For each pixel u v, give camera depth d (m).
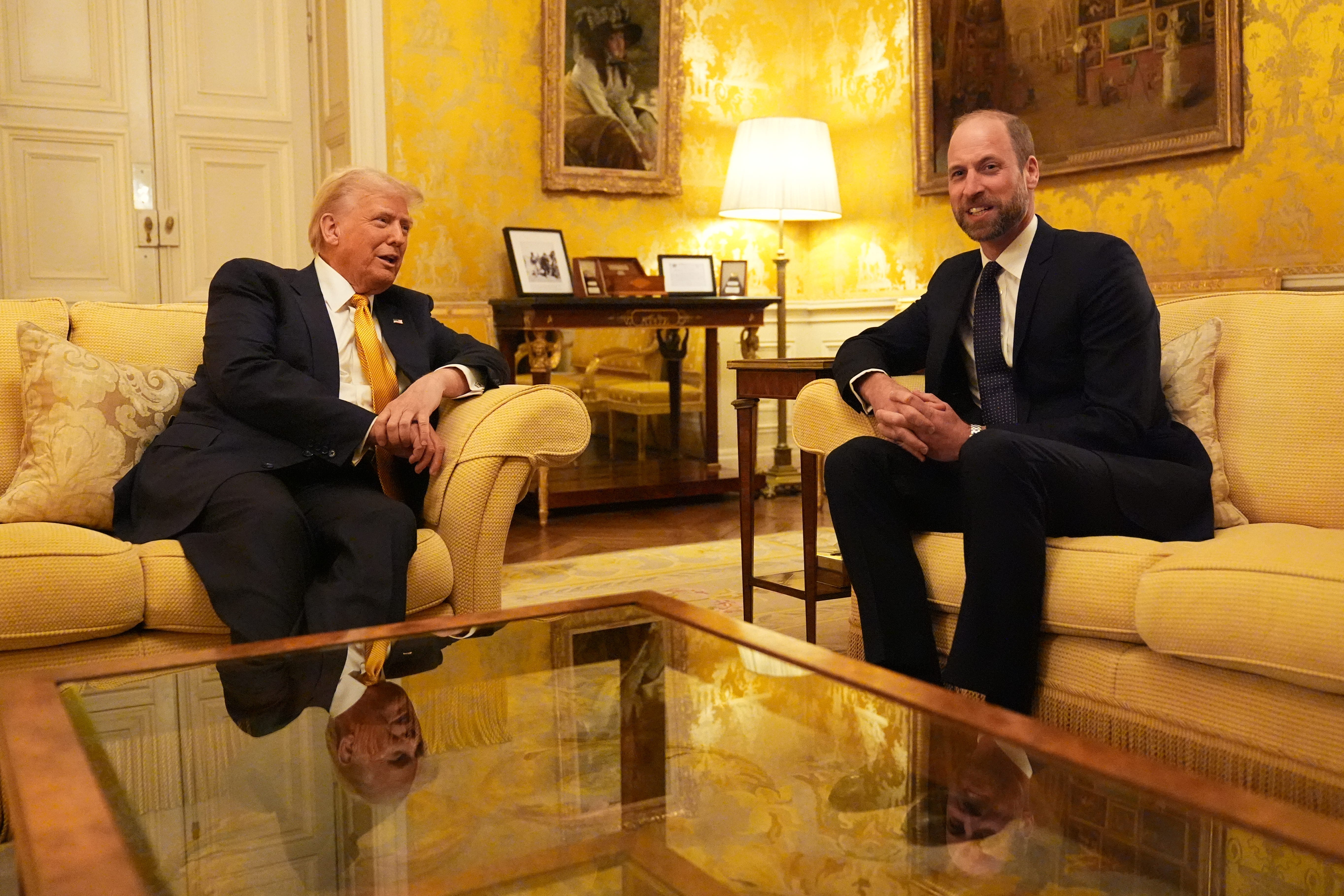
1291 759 1.51
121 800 0.96
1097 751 0.94
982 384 2.27
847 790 1.02
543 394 2.28
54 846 0.85
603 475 5.18
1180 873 0.83
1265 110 3.76
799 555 3.96
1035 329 2.16
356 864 0.89
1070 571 1.80
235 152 4.97
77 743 1.08
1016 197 2.18
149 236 4.80
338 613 1.90
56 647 1.82
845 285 5.79
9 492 2.09
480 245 5.07
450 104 4.95
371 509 2.05
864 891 0.83
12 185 4.55
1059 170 4.48
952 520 2.08
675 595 3.36
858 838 0.92
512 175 5.13
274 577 1.92
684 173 5.63
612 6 5.27
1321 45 3.58
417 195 2.50
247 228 5.02
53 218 4.64
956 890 0.82
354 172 2.43
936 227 5.21
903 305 5.40
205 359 2.25
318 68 5.05
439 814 0.99
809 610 2.65
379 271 2.42
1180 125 4.00
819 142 5.22
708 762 1.09
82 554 1.81
